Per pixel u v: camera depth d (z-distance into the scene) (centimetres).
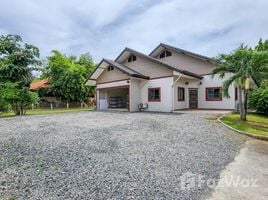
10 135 736
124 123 991
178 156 512
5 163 454
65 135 727
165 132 783
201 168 438
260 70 1035
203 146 614
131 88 1673
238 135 788
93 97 3034
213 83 1700
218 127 899
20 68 1508
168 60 2000
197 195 322
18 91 1498
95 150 548
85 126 913
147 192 328
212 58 1319
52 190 331
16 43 1538
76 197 309
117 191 329
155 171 414
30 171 409
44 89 2678
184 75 1555
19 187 342
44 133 764
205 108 1745
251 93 1351
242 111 1073
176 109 1597
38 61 1627
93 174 394
